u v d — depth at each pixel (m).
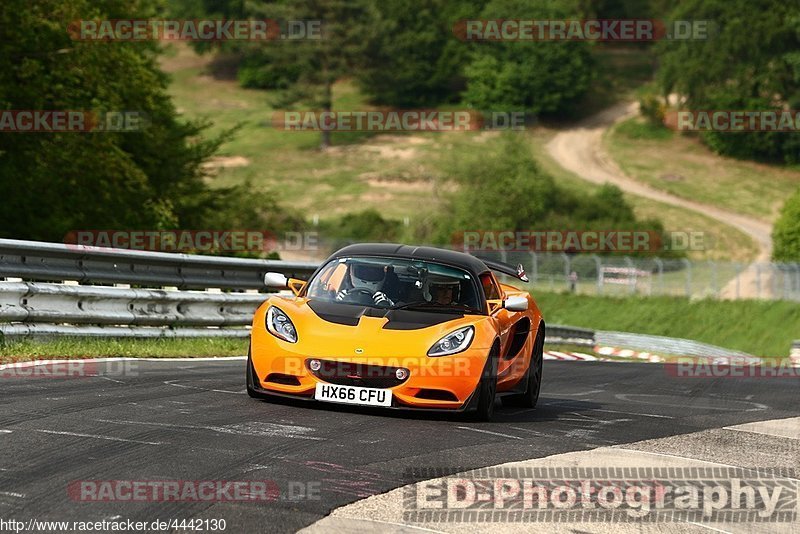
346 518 19.30
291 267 64.00
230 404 31.03
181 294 53.38
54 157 101.88
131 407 29.28
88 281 48.03
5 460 21.66
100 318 47.50
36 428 25.16
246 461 23.31
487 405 31.92
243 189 137.88
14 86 101.00
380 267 34.75
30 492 19.38
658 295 181.38
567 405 40.00
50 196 103.81
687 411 39.75
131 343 47.41
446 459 25.38
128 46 114.12
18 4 98.56
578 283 189.25
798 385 55.78
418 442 27.33
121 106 108.50
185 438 25.33
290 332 31.64
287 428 27.75
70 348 42.41
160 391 32.84
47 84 102.50
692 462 27.78
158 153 124.06
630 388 50.00
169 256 52.59
